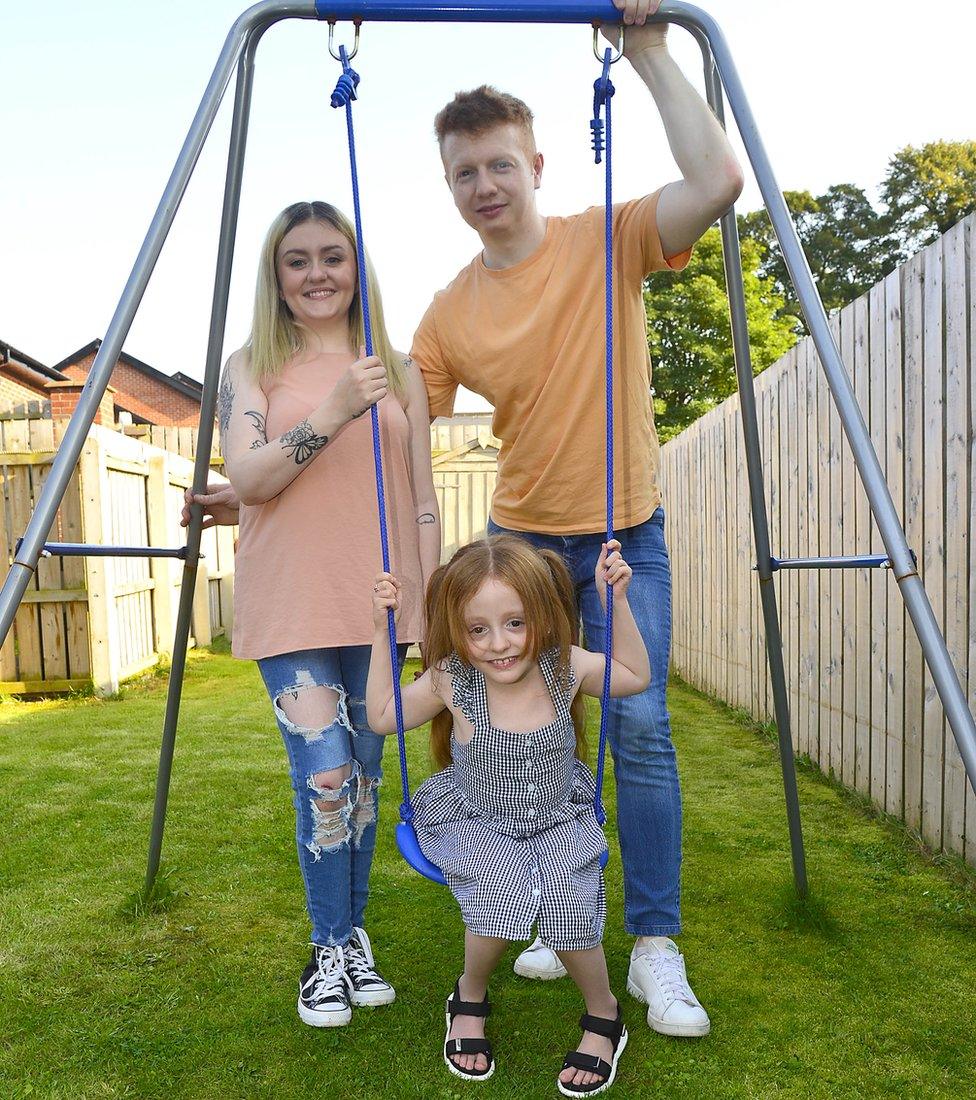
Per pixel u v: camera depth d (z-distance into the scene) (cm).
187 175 186
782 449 459
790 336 2702
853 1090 178
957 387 275
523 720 185
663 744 213
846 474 370
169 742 253
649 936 214
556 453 219
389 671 194
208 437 237
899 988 216
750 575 528
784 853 306
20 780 409
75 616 650
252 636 206
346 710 210
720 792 384
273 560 206
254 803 369
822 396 398
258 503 202
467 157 209
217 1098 178
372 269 225
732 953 235
